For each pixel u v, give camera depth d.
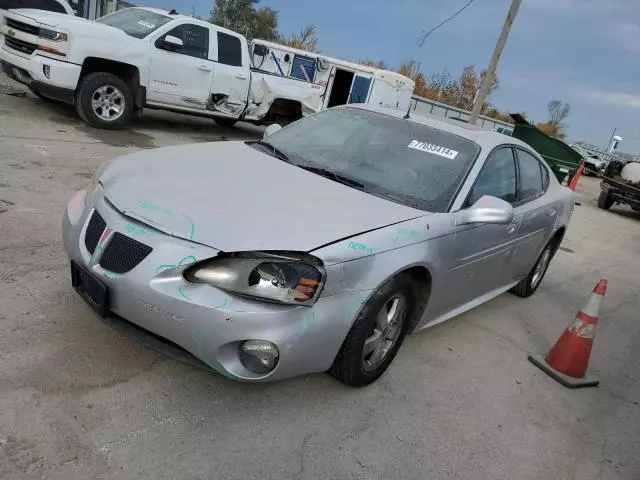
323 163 3.78
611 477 3.06
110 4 16.58
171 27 9.43
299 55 16.72
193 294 2.50
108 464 2.32
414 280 3.37
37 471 2.21
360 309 2.84
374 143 3.98
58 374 2.79
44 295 3.48
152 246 2.60
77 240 2.90
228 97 10.57
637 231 13.49
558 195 5.40
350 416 3.02
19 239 4.22
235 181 3.17
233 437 2.65
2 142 6.85
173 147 3.80
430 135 4.05
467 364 3.96
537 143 16.23
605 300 6.50
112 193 2.92
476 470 2.84
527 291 5.62
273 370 2.60
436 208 3.45
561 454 3.16
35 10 8.91
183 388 2.92
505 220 3.44
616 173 16.17
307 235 2.70
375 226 2.97
